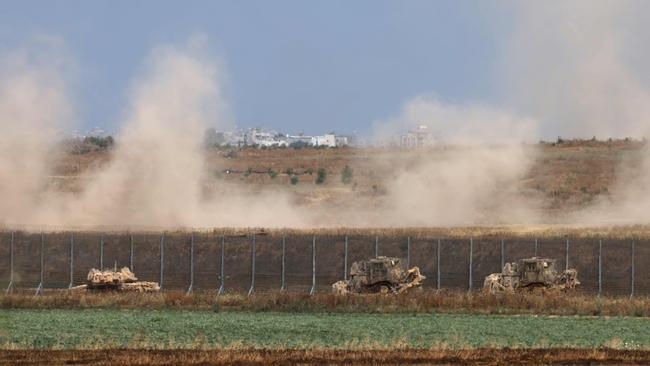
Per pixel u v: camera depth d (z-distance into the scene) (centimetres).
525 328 19575
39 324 19662
